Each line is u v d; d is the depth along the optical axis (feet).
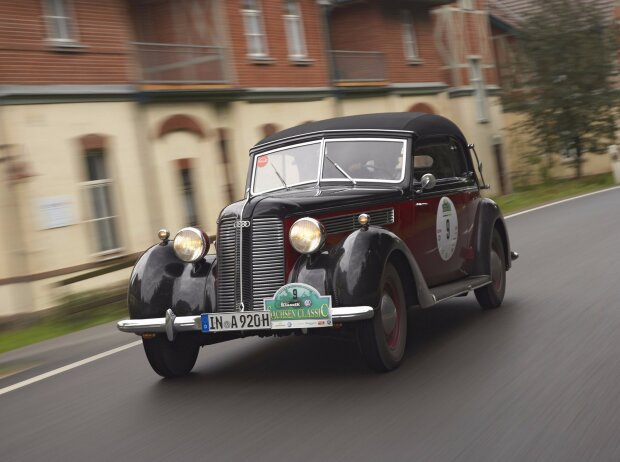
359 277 23.48
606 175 130.52
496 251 33.63
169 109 80.12
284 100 97.35
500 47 165.48
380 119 29.50
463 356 25.72
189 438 19.84
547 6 135.03
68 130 69.05
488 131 142.41
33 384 28.09
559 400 20.39
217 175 86.07
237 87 91.40
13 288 63.46
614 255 43.68
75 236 68.39
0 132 64.03
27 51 66.74
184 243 25.43
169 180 79.66
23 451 20.18
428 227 28.86
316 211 24.88
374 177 28.17
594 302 32.24
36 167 65.92
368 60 113.39
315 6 104.58
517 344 26.66
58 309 48.67
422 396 21.67
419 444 18.02
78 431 21.42
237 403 22.66
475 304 35.04
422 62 127.24
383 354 24.16
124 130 74.74
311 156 28.89
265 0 96.89
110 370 28.96
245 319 24.00
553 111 135.64
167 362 26.27
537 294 35.50
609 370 22.68
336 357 27.27
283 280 24.22
